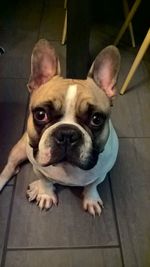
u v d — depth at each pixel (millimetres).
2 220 427
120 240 415
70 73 574
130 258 399
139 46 701
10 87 598
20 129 531
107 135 344
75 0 479
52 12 781
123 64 657
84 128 319
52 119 323
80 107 315
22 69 633
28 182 466
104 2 808
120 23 754
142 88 611
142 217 437
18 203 443
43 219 429
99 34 722
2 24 742
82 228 423
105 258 398
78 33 518
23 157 462
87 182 382
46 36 714
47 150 312
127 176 479
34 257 396
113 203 449
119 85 613
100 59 344
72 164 320
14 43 693
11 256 396
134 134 534
